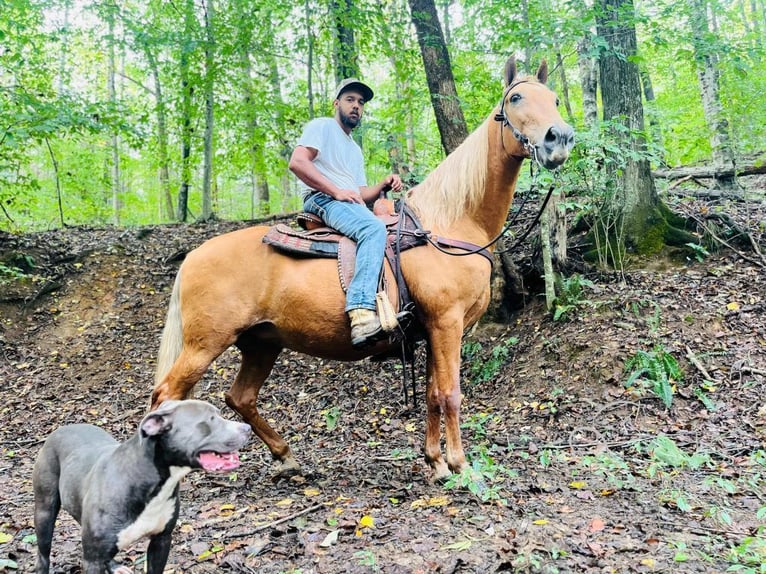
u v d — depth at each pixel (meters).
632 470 4.66
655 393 5.95
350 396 7.52
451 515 3.95
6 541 4.04
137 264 11.05
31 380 8.52
